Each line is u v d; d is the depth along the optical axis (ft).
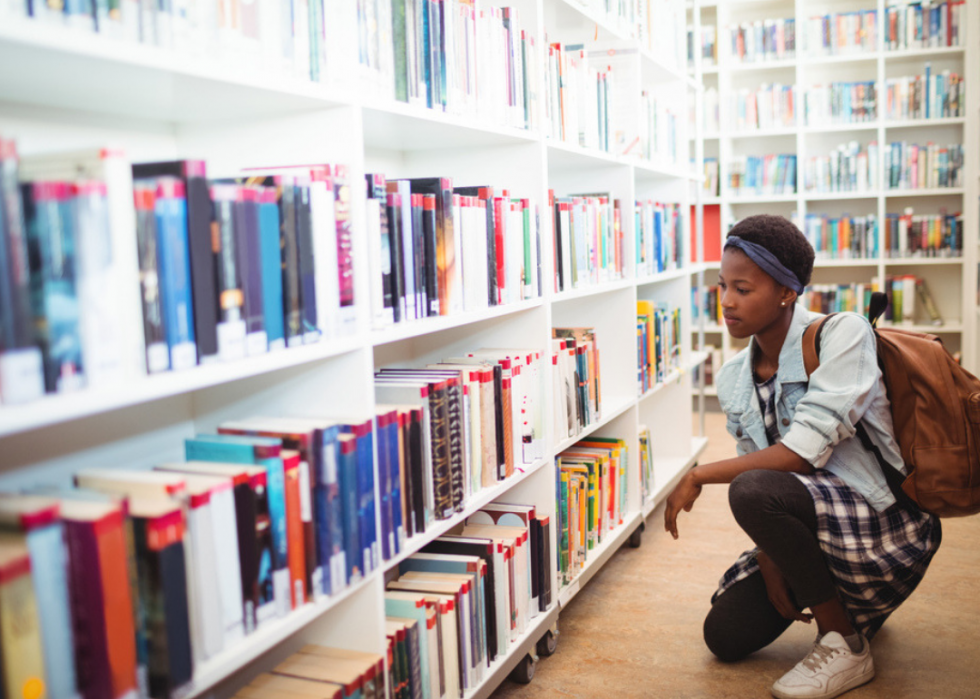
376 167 6.30
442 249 5.02
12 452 3.38
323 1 3.91
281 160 4.19
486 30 5.62
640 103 9.00
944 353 5.30
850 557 5.43
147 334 2.90
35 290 2.48
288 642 4.41
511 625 5.77
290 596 3.61
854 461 5.52
